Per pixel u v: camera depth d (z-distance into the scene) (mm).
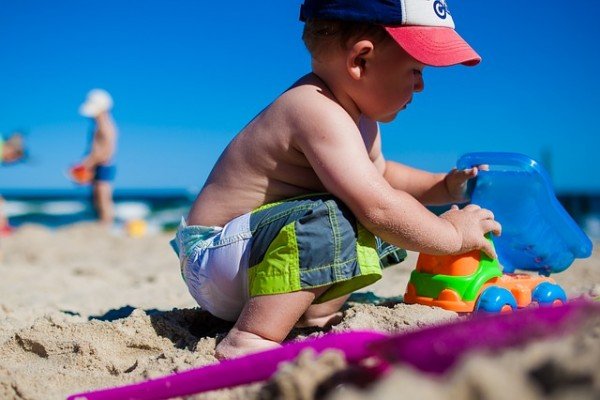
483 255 1158
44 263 2977
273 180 1133
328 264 1048
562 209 1220
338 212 1062
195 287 1166
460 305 1132
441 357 681
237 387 830
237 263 1092
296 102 1116
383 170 1363
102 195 5316
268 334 1043
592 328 699
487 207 1244
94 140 5273
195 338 1160
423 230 1079
